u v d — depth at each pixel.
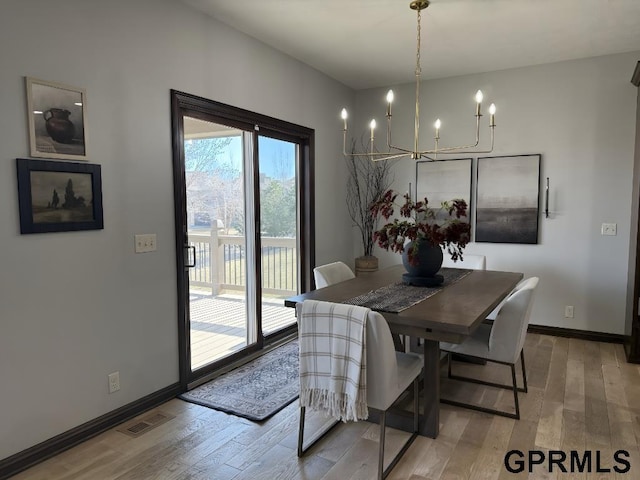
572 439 2.40
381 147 5.12
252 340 3.86
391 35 3.52
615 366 3.48
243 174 3.74
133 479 2.07
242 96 3.48
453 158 4.70
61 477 2.08
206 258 4.11
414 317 2.16
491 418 2.65
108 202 2.50
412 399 2.86
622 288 4.04
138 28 2.64
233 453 2.29
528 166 4.33
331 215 4.85
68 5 2.26
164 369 2.90
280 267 4.19
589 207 4.12
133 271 2.66
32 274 2.15
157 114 2.78
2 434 2.07
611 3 2.93
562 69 4.15
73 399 2.36
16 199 2.07
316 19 3.21
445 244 2.99
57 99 2.22
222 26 3.26
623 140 3.96
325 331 2.05
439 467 2.15
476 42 3.66
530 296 2.53
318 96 4.50
